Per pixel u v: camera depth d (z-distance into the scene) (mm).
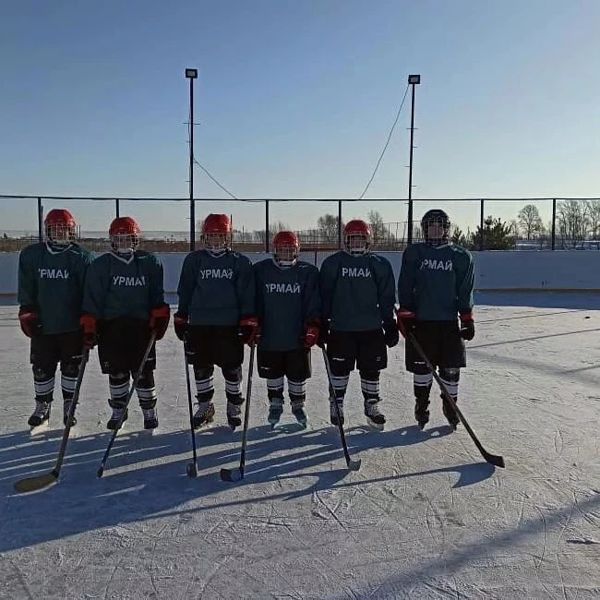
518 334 9070
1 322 10578
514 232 16359
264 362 4395
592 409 4883
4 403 5074
